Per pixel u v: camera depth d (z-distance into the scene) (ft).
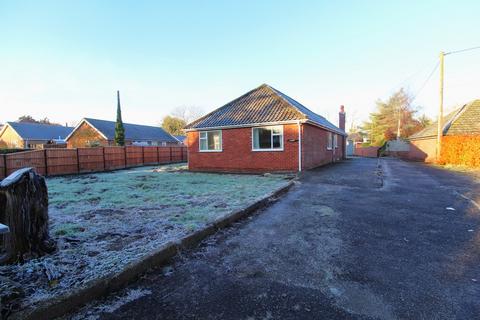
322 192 26.20
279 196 24.64
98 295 8.51
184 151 90.58
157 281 9.62
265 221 16.99
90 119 112.57
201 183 32.78
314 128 51.52
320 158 56.85
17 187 10.41
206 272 10.27
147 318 7.57
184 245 12.44
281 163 44.65
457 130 62.18
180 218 16.39
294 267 10.62
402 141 105.09
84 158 54.29
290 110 45.52
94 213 18.31
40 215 11.06
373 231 14.85
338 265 10.75
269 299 8.43
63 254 11.08
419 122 143.23
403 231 14.82
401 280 9.53
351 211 19.13
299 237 14.01
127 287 9.20
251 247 12.73
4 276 9.13
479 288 8.97
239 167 48.60
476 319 7.41
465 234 14.28
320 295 8.62
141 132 130.11
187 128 53.62
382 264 10.81
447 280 9.51
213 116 54.24
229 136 49.52
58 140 135.95
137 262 9.98
